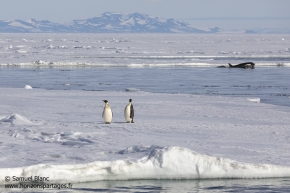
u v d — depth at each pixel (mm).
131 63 169125
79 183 28797
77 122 47938
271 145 38188
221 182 30234
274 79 118562
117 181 29688
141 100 70625
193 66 164625
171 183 29750
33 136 38719
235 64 171375
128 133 41438
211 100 72375
